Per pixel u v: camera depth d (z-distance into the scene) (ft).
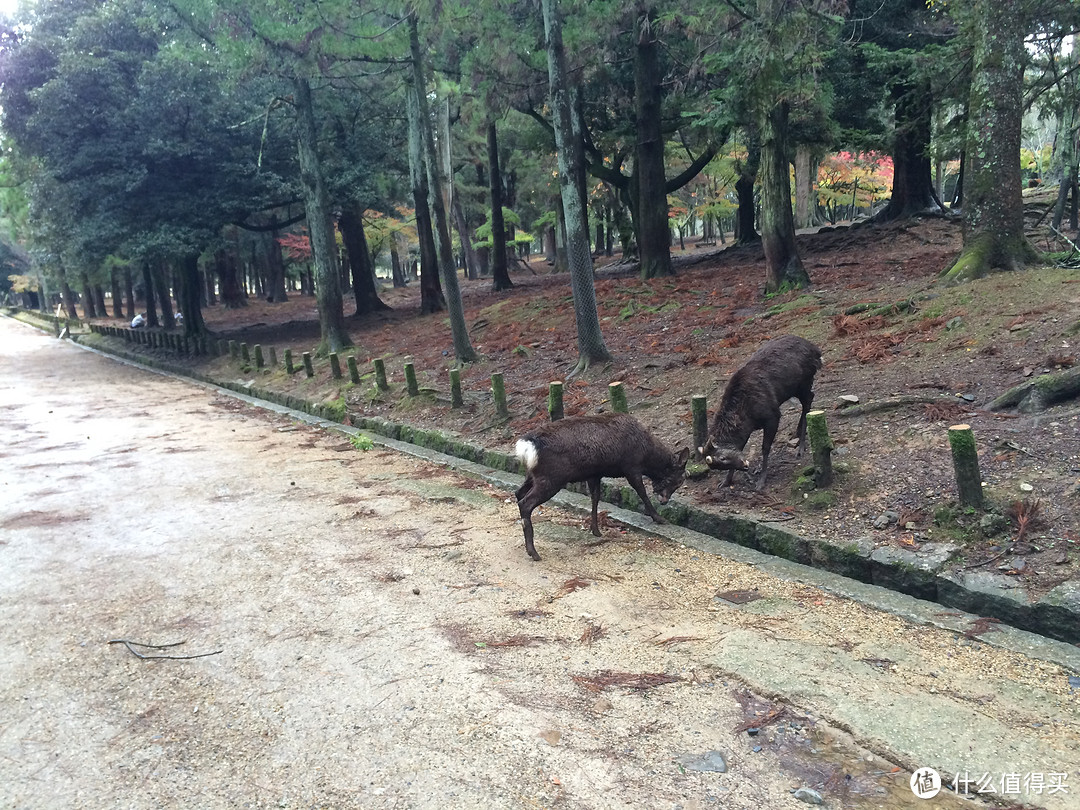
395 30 38.22
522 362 38.60
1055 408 17.53
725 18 36.09
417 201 67.51
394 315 73.41
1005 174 27.37
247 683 12.45
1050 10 31.83
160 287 88.48
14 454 33.27
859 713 10.46
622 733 10.46
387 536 19.98
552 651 12.96
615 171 66.28
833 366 25.00
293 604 15.70
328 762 10.14
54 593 16.81
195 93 56.08
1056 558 13.07
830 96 43.96
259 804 9.33
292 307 114.93
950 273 28.32
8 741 11.01
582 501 21.71
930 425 18.63
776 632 13.03
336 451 31.81
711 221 129.49
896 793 8.93
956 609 13.34
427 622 14.44
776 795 9.05
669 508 19.44
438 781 9.61
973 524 14.48
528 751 10.12
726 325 34.47
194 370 62.69
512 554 17.99
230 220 64.13
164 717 11.51
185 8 46.11
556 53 30.68
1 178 79.15
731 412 18.16
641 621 13.92
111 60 56.80
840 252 50.16
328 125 66.03
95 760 10.45
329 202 65.05
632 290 48.37
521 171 106.42
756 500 18.30
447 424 31.55
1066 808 8.36
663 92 57.06
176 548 19.74
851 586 14.62
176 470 29.25
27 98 59.16
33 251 88.84
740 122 43.75
